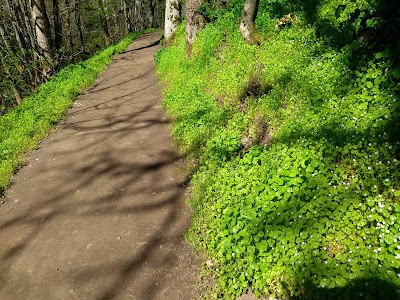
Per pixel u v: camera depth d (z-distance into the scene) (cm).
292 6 976
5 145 903
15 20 1780
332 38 760
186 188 655
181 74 1148
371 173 436
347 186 438
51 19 2230
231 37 1052
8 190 721
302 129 561
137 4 5578
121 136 912
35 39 1825
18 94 1845
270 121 647
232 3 1267
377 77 535
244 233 453
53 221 607
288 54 805
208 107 845
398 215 389
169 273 479
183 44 1413
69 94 1322
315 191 447
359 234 390
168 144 827
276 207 457
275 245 426
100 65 1914
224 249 460
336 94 589
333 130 521
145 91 1300
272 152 554
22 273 500
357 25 647
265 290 396
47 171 777
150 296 449
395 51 520
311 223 415
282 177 483
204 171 644
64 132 990
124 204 633
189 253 505
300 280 379
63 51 1836
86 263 508
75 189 696
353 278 354
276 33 930
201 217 548
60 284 476
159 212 602
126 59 2148
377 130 480
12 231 593
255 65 841
